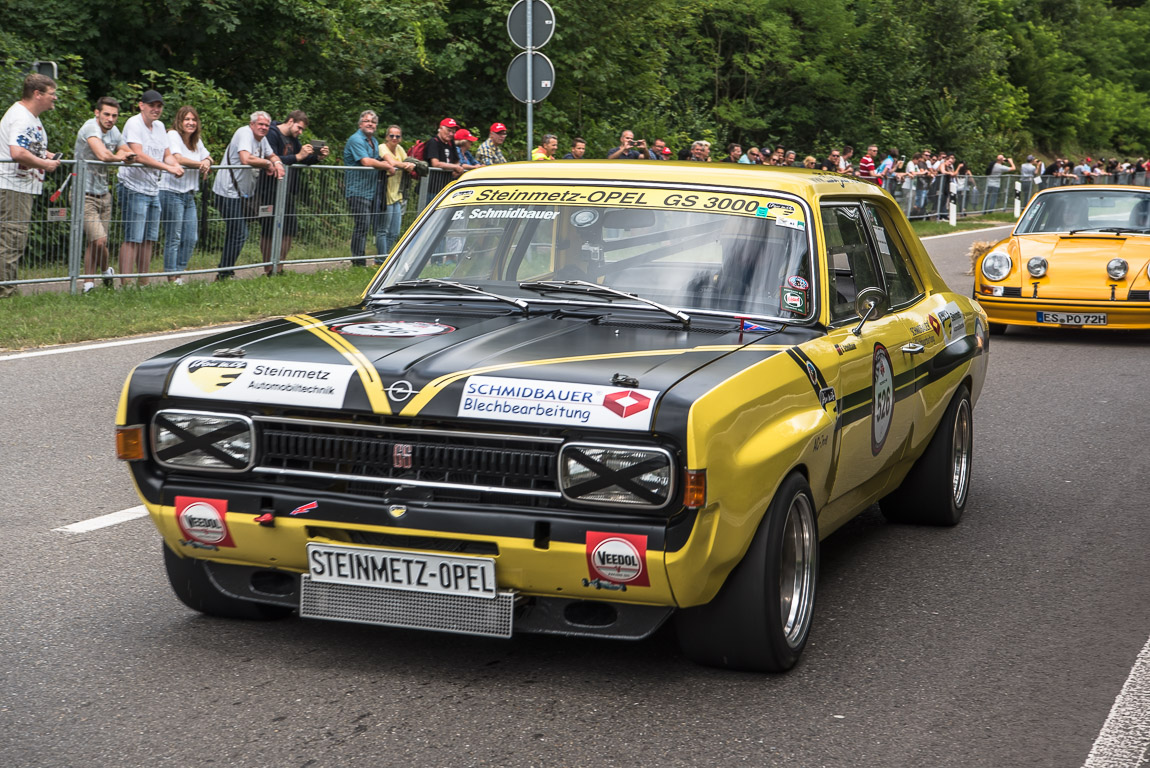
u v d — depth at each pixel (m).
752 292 4.55
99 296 11.80
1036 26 66.81
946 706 3.84
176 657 4.09
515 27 14.02
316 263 14.58
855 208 5.34
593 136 27.03
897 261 5.77
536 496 3.62
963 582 5.22
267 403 3.82
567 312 4.53
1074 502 6.69
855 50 43.72
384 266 5.09
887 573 5.35
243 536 3.87
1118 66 76.56
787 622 4.13
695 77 39.34
